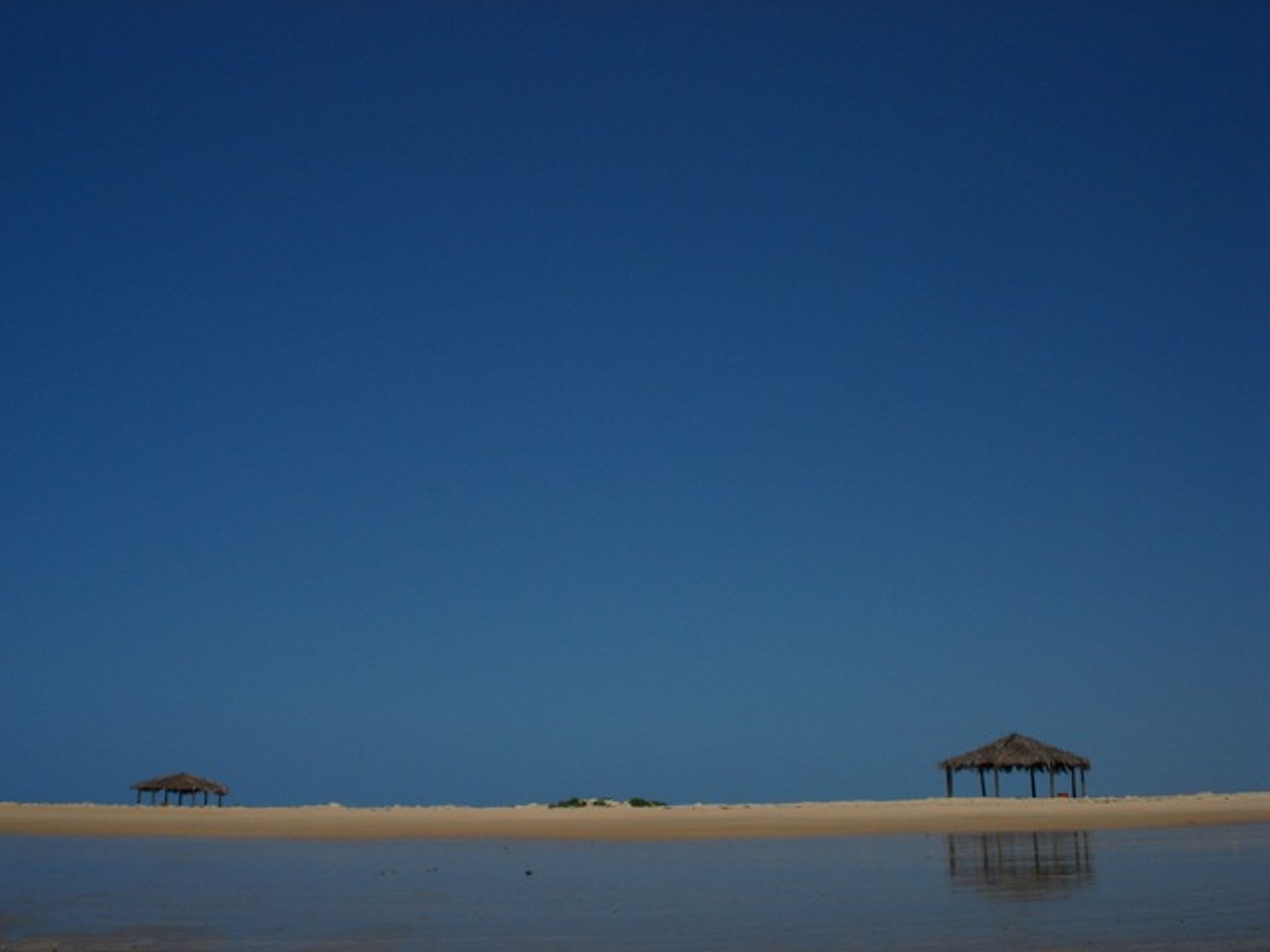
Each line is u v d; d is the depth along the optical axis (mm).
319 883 29719
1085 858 35219
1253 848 39344
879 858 36281
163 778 84812
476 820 62531
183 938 20516
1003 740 84875
